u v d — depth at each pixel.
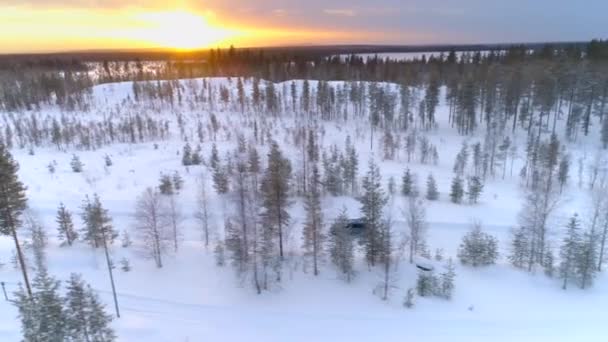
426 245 42.22
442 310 33.03
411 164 69.69
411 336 30.33
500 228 46.75
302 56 189.62
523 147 76.38
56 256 38.84
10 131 85.25
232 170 56.84
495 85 88.38
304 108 104.81
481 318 32.16
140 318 31.61
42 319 21.27
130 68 199.25
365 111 102.94
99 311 23.94
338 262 36.81
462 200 54.38
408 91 93.38
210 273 36.66
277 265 36.09
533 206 46.03
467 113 86.50
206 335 30.12
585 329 30.73
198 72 168.62
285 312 32.88
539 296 34.75
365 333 30.66
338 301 34.00
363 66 147.38
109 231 39.47
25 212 45.91
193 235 43.34
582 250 35.56
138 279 36.06
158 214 40.38
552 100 80.12
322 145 77.44
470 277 37.09
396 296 34.44
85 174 62.91
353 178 56.91
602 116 80.19
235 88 129.00
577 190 57.03
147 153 75.12
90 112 110.56
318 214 38.94
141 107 114.12
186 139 84.56
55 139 81.88
